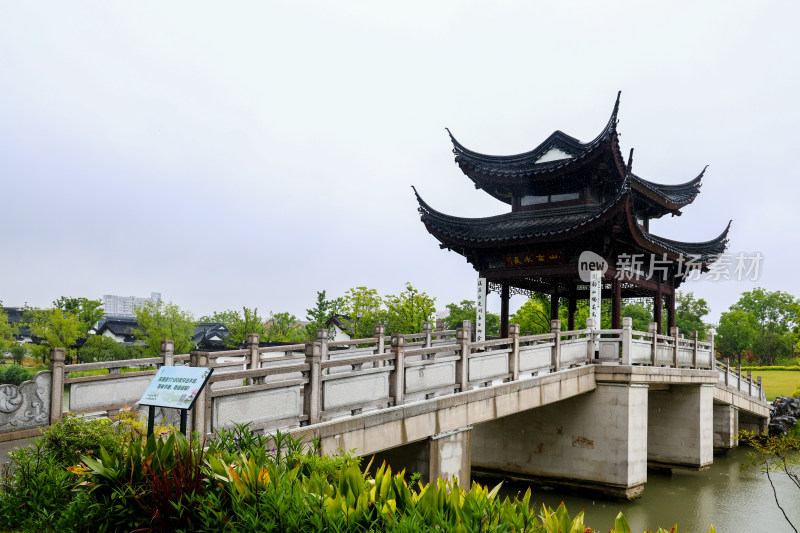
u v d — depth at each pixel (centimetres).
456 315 5703
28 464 764
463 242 2353
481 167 2528
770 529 1703
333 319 4512
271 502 615
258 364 1563
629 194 1981
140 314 3606
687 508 1898
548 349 1789
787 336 7712
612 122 2122
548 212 2423
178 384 756
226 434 857
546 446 2053
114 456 714
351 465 709
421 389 1298
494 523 572
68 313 4009
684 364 2455
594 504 1880
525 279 2503
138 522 664
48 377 1048
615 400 1939
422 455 1309
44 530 704
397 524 567
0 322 4056
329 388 1074
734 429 3025
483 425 2198
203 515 627
